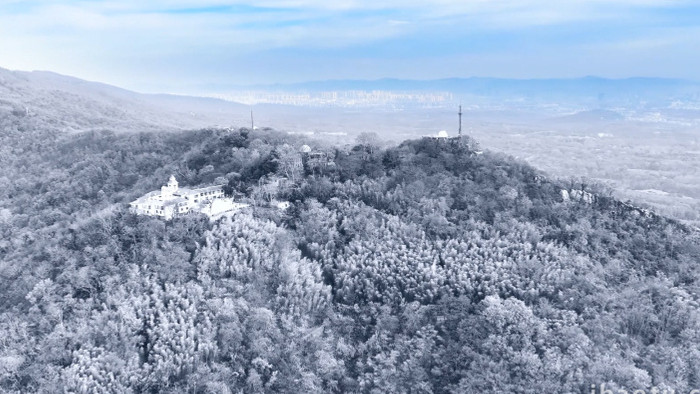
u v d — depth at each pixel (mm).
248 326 154375
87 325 146875
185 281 160500
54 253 176125
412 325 159875
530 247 179625
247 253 169750
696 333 157125
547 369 141625
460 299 163875
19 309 160750
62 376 134625
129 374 136625
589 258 182875
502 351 148000
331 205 198375
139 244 169375
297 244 182875
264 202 198250
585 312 161000
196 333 147500
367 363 153250
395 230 185875
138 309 149125
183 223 177125
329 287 169000
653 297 171000
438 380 148875
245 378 145625
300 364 150500
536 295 165375
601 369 141250
